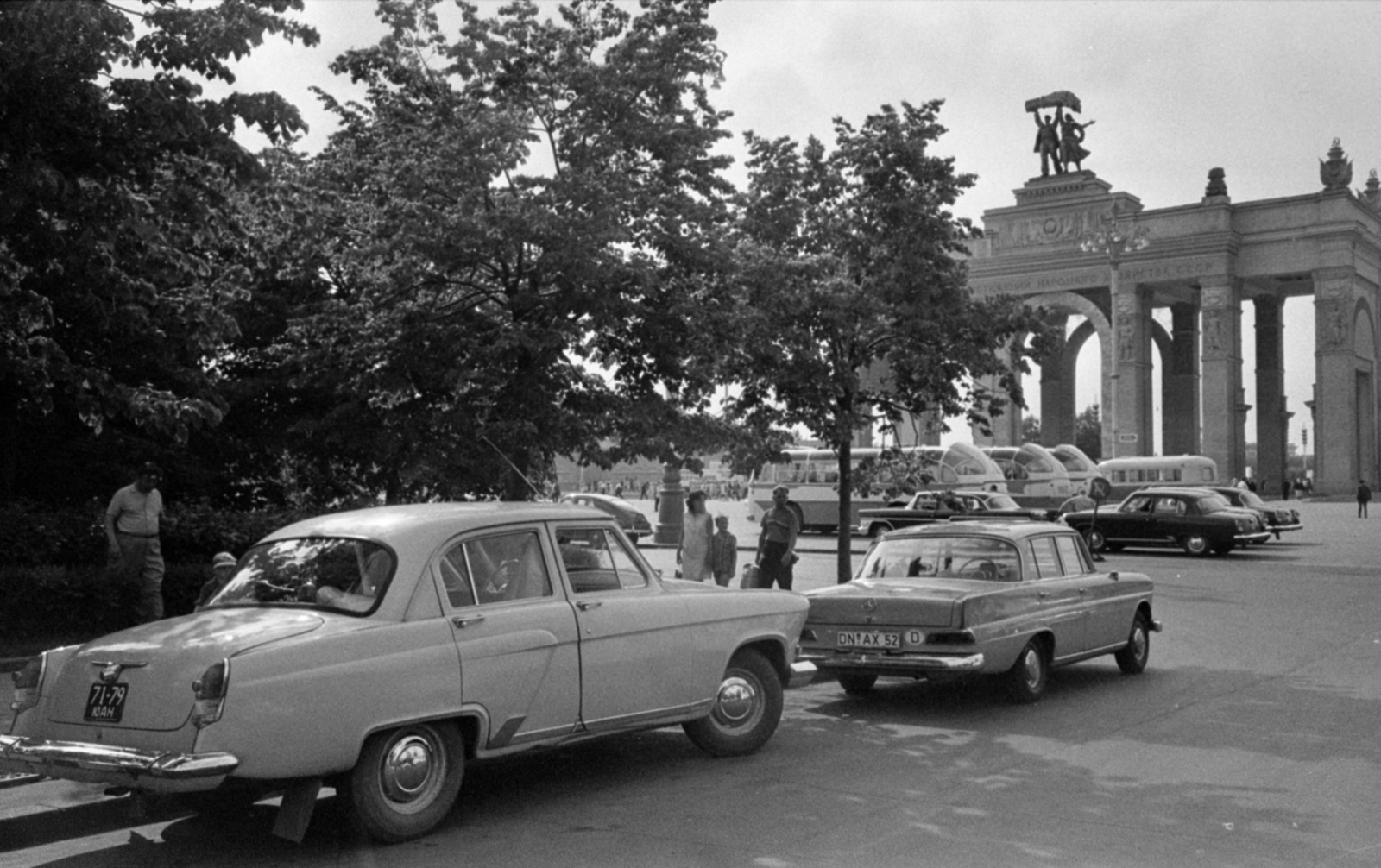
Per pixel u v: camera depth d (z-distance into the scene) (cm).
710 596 889
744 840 686
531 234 1293
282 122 1120
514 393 1352
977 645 1069
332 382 1545
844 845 673
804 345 1689
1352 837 687
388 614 696
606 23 1438
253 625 674
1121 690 1233
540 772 870
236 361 1908
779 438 1798
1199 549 3409
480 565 756
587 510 844
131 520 1378
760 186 1823
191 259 1220
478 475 1499
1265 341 8319
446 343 1359
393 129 1395
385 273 1441
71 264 1124
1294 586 2492
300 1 1110
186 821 754
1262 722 1050
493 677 726
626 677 809
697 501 1526
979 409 1889
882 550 1257
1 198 982
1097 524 3575
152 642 664
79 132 1043
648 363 1441
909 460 1875
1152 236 7450
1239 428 7481
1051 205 7812
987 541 1208
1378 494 7950
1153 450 7869
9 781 807
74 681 668
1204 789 806
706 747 905
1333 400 7238
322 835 714
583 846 676
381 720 669
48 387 1198
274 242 1652
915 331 1758
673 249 1370
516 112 1372
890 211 1748
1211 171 7500
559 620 772
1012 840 680
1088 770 866
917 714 1107
